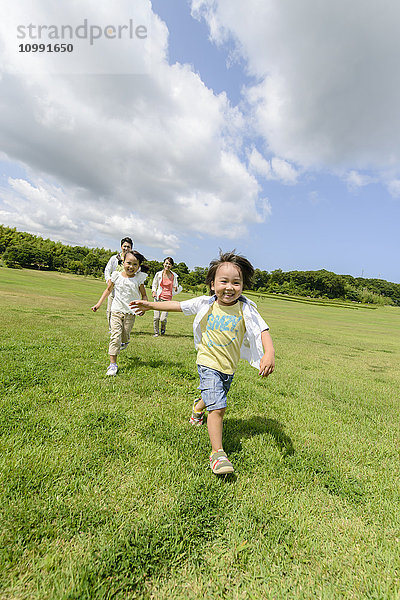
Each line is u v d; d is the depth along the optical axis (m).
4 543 1.39
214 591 1.29
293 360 6.91
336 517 1.80
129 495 1.78
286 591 1.31
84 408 2.89
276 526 1.67
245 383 4.43
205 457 2.28
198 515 1.68
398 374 6.47
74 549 1.41
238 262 2.55
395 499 2.00
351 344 11.37
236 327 2.49
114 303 4.29
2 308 9.84
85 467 1.97
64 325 7.68
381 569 1.46
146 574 1.34
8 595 1.19
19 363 3.99
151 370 4.43
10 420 2.48
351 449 2.66
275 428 2.93
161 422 2.75
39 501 1.65
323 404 3.89
